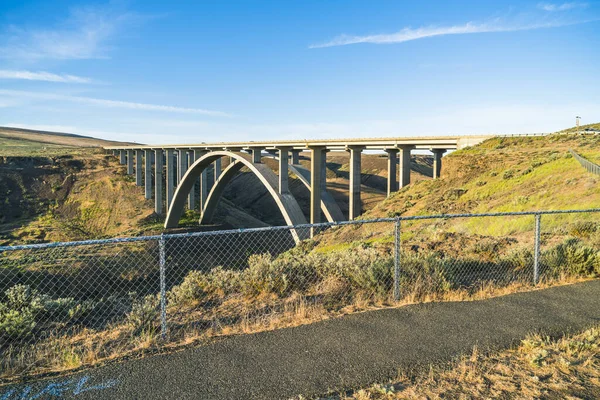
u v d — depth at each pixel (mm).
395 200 41969
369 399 4125
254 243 55844
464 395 4129
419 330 6051
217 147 73188
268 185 59188
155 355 5418
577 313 6742
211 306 7871
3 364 5270
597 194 19359
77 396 4387
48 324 7227
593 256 9305
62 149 162250
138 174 107938
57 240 76750
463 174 39781
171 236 6090
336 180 146250
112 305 8547
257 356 5281
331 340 5738
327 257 10188
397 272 7516
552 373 4578
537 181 27500
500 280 9016
